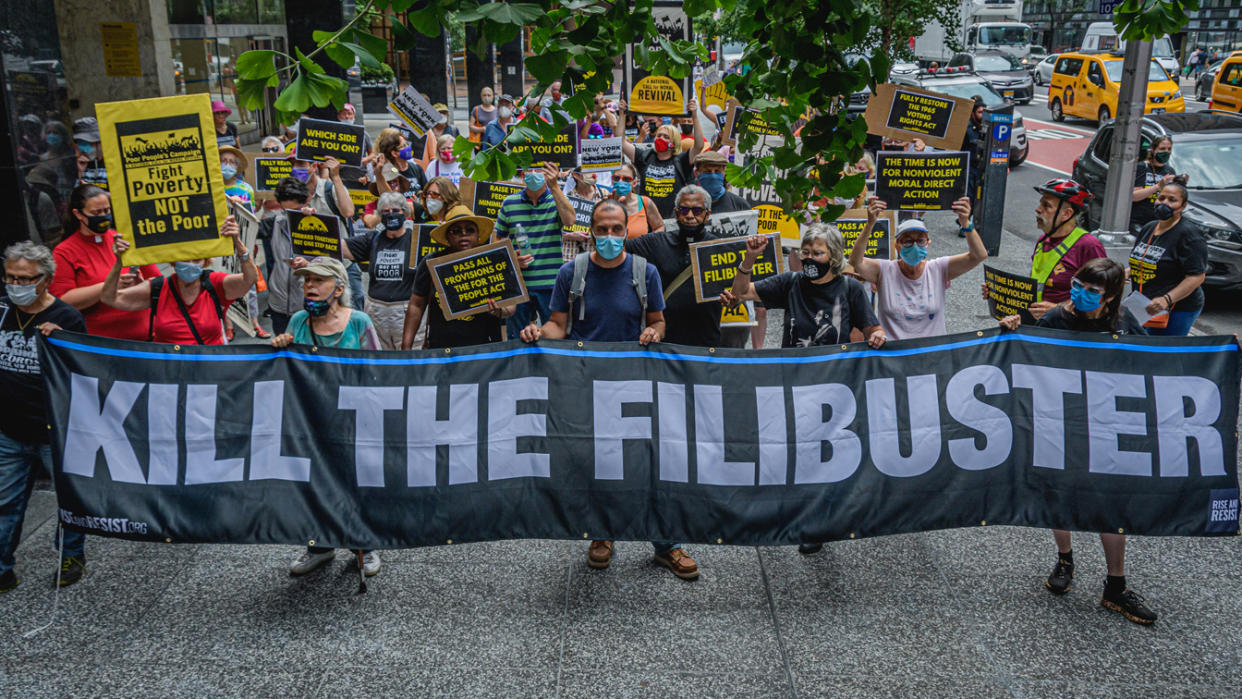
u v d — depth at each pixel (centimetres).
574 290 525
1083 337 499
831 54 441
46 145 809
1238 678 438
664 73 422
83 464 475
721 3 453
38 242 801
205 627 473
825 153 460
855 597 503
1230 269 1025
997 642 464
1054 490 496
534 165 691
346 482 489
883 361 503
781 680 434
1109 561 493
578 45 363
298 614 486
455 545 557
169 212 505
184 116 497
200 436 483
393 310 688
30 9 785
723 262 554
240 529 482
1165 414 493
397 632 470
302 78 339
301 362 490
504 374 496
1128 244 1241
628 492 496
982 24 4184
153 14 1313
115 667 441
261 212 845
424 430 491
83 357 477
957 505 498
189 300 539
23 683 429
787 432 498
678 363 500
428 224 676
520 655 452
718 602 498
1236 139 1214
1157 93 2661
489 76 2848
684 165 959
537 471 496
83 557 517
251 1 2047
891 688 429
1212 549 557
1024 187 1842
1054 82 3031
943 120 842
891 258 747
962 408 499
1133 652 457
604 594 505
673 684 432
